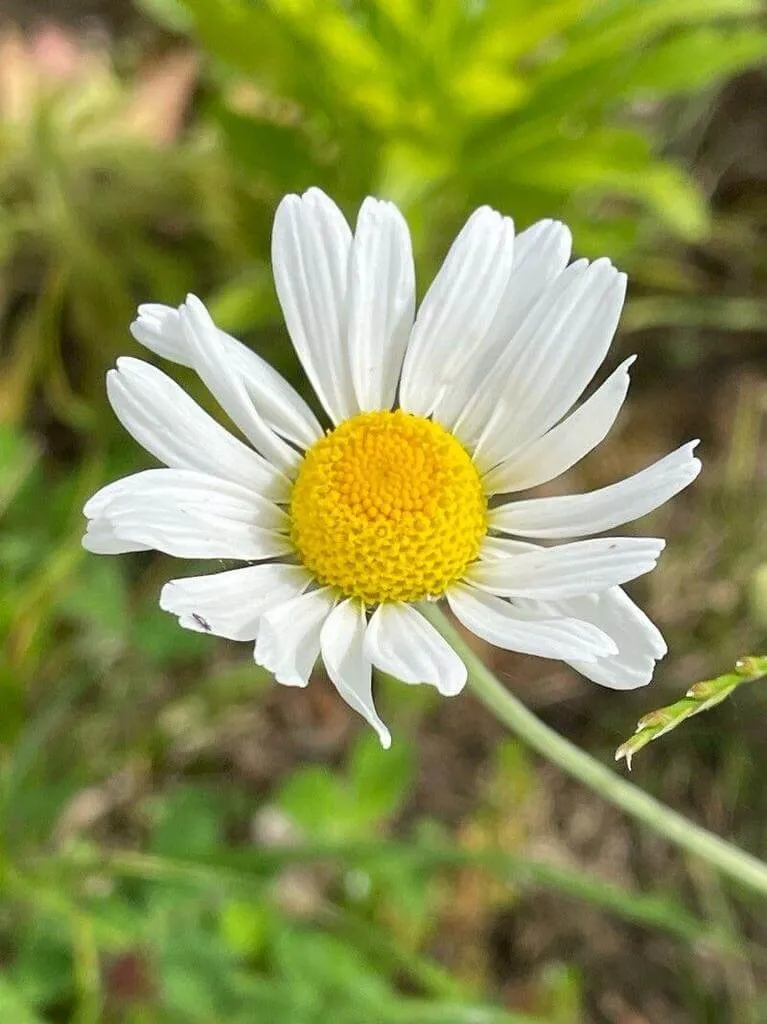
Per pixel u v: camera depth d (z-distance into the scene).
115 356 0.14
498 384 0.08
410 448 0.08
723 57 0.13
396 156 0.13
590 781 0.09
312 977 0.12
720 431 0.16
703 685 0.08
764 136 0.17
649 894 0.14
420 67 0.12
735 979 0.14
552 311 0.08
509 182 0.13
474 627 0.08
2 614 0.12
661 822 0.09
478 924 0.14
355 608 0.08
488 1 0.12
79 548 0.13
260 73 0.13
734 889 0.14
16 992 0.11
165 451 0.08
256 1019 0.12
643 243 0.16
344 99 0.13
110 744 0.14
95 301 0.14
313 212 0.08
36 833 0.12
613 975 0.15
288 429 0.09
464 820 0.15
